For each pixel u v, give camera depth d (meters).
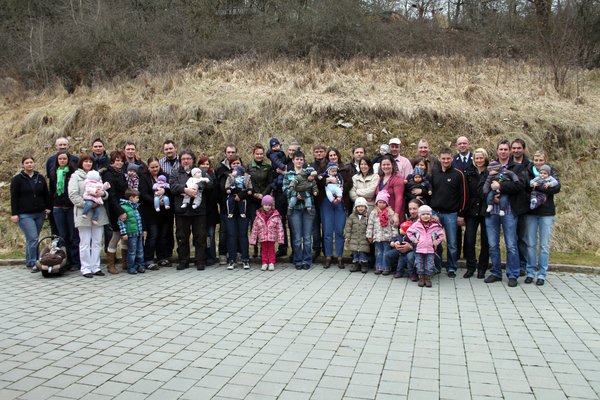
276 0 21.38
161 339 5.64
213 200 9.66
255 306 6.88
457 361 4.98
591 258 9.44
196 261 9.34
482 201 8.38
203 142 13.42
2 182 13.00
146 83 16.45
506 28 19.70
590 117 13.44
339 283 8.17
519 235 8.41
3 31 21.50
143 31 19.97
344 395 4.28
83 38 18.92
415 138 13.00
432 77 15.98
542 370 4.77
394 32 19.38
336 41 18.59
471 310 6.66
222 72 17.20
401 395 4.28
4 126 14.92
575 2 18.62
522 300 7.12
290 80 15.83
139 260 9.12
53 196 9.36
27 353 5.25
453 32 20.19
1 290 7.90
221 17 22.92
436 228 7.94
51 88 17.61
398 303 7.00
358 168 9.49
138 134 13.74
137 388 4.44
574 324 6.07
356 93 14.75
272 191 9.59
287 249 10.30
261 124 13.68
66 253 9.11
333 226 9.37
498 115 13.38
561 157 12.37
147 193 9.24
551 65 15.98
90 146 13.70
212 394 4.32
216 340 5.59
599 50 18.00
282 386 4.46
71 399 4.23
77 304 7.06
